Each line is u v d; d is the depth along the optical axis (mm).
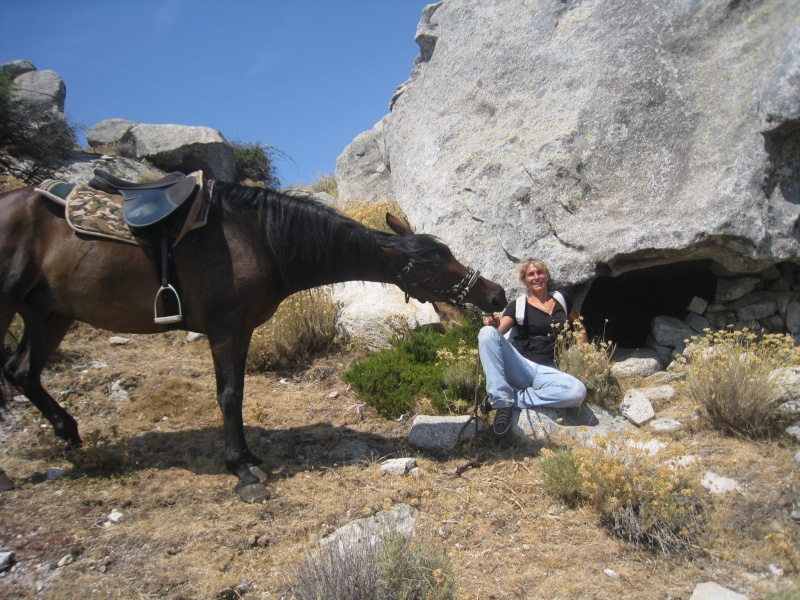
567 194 5805
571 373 4980
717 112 5422
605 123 5910
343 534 3504
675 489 3578
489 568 3234
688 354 5359
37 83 14828
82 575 3219
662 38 5969
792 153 5031
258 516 3748
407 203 7918
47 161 11648
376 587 2838
